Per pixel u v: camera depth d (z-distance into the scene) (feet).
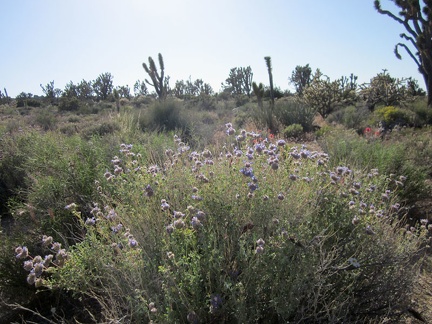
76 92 169.17
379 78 70.08
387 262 7.61
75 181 13.08
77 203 12.38
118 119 33.09
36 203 11.90
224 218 7.77
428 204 15.97
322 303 7.16
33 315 8.98
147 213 8.31
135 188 9.09
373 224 8.76
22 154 18.13
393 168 16.38
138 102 132.98
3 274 9.10
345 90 74.90
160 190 8.89
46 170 15.06
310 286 6.75
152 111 39.17
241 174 8.72
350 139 23.44
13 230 11.39
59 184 12.64
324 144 22.47
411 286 8.07
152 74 63.00
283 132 34.40
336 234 8.21
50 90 165.89
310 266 6.72
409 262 8.87
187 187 9.22
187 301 6.14
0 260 9.39
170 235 7.25
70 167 13.64
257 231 7.64
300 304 6.89
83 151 15.84
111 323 6.53
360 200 9.89
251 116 42.04
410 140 25.91
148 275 6.74
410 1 53.62
